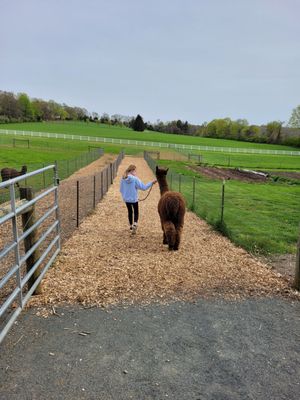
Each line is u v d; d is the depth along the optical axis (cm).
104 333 390
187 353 359
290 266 661
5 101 11094
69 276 548
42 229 869
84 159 3459
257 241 827
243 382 319
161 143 8312
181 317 433
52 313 430
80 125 12619
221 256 693
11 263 627
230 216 1224
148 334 391
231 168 4106
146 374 324
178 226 712
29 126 10288
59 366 330
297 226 1131
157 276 563
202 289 520
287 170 4344
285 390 311
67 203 1308
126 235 840
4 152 4022
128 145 7356
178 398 296
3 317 413
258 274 591
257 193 2114
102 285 516
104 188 1812
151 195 1672
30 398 289
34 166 2291
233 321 428
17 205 418
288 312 457
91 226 925
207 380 320
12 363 332
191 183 2297
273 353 365
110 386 307
